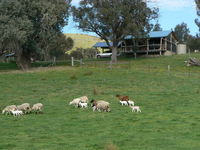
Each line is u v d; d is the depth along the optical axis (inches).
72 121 1024.9
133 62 3088.1
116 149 723.4
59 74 2134.6
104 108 1160.8
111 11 3125.0
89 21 3255.4
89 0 3233.3
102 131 906.1
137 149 743.1
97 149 746.2
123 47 3882.9
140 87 1721.2
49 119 1053.2
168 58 3307.1
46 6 2576.3
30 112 1154.0
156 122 1007.6
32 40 2637.8
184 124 980.6
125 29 3152.1
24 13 2551.7
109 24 3186.5
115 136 855.1
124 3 3201.3
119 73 2161.7
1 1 2503.7
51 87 1729.8
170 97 1454.2
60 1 2770.7
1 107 1256.2
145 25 3292.3
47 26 2603.3
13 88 1713.8
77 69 2361.0
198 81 1908.2
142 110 1190.9
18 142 810.2
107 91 1611.7
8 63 3161.9
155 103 1325.0
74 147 764.0
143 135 863.7
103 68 2440.9
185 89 1663.4
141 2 3206.2
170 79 1958.7
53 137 852.6
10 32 2377.0
